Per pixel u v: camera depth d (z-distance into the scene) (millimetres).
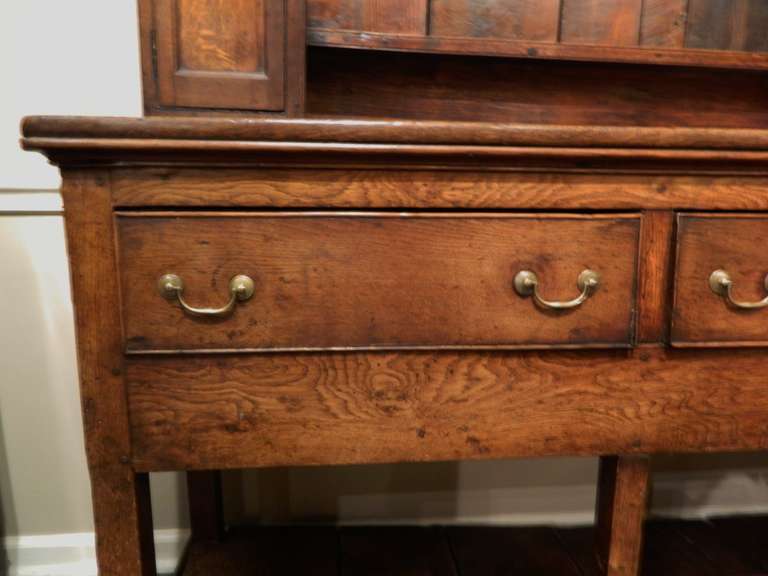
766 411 597
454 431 569
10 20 843
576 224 543
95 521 548
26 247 903
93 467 541
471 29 893
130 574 559
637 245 551
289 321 535
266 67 738
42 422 955
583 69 952
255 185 513
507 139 508
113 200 503
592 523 1114
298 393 549
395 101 924
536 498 1112
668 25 927
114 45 869
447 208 534
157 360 531
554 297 552
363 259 532
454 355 556
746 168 551
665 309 568
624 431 586
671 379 581
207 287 522
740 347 580
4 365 930
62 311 928
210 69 731
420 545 1007
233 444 551
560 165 532
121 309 518
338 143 498
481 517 1106
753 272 567
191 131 483
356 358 548
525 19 898
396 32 871
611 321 559
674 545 1018
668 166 542
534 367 566
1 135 865
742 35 941
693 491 1147
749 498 1153
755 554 990
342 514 1082
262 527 1051
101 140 475
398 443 566
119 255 510
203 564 913
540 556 978
